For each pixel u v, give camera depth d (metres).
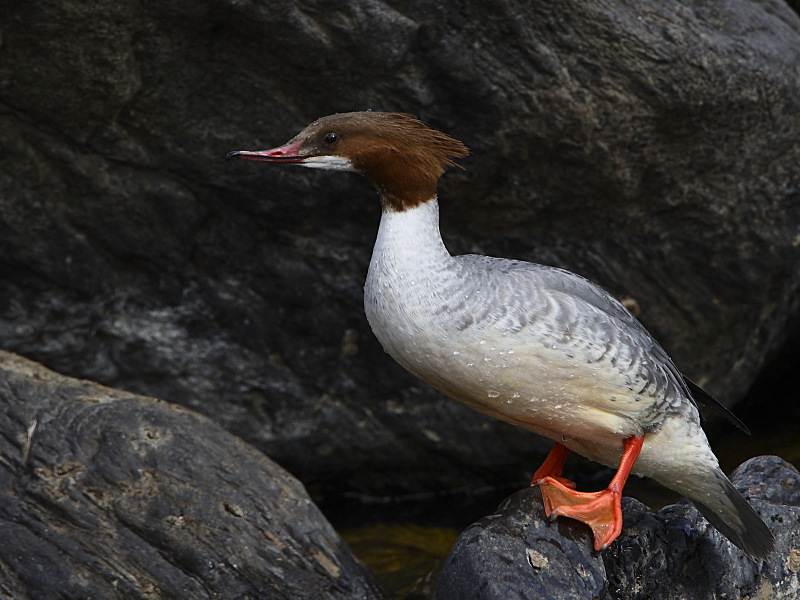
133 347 10.87
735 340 11.89
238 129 9.61
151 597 7.49
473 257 7.21
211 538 7.88
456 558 6.29
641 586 6.75
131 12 8.48
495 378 6.49
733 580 6.98
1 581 7.17
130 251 10.38
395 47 8.97
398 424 11.68
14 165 9.48
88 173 9.70
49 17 8.30
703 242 10.91
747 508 6.60
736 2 10.16
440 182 9.98
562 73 9.27
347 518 11.67
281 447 11.62
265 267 10.72
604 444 7.13
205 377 11.13
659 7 9.45
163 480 8.04
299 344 11.20
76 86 8.94
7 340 10.45
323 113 9.59
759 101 9.80
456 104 9.49
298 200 10.18
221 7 8.49
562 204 10.39
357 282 10.92
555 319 6.40
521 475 12.22
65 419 8.14
